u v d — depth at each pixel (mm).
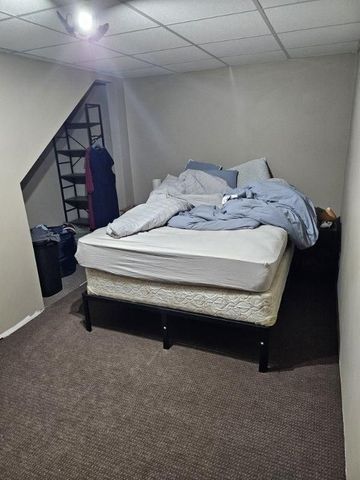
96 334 2639
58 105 3088
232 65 3676
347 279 2135
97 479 1529
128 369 2225
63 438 1740
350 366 1617
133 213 2881
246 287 2025
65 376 2184
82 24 1852
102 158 4191
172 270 2203
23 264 2799
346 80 3371
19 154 2699
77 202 4699
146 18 1961
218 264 2059
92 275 2543
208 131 4082
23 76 2693
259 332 2082
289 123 3709
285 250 2666
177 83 4031
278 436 1691
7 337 2633
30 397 2018
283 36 2506
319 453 1595
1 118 2529
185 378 2121
